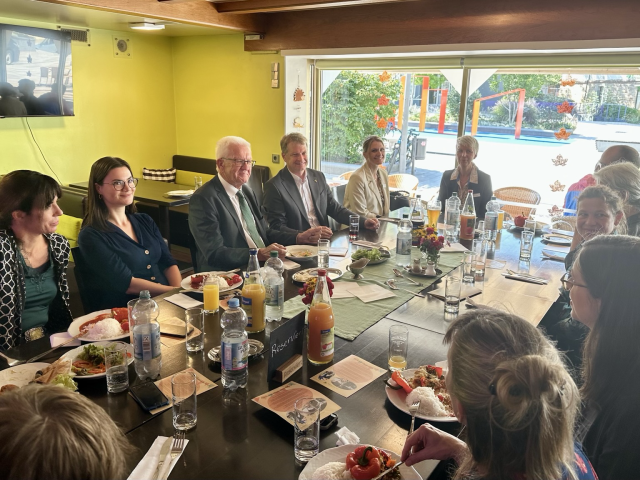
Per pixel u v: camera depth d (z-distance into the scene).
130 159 5.73
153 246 2.46
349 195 3.69
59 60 4.73
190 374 1.20
